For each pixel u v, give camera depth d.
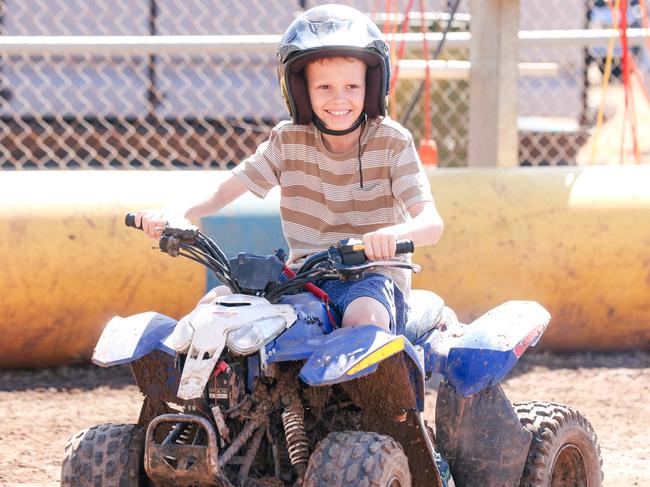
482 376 5.67
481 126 11.63
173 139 14.93
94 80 14.73
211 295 5.60
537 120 17.28
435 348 5.82
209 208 5.82
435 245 10.41
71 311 10.08
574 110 17.48
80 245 9.96
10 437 8.36
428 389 9.87
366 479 4.62
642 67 17.34
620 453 8.10
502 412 5.82
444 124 14.00
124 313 10.10
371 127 5.71
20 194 10.11
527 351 11.22
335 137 5.68
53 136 13.48
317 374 4.64
